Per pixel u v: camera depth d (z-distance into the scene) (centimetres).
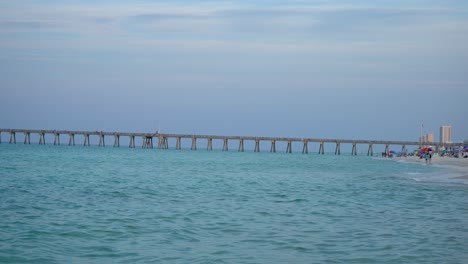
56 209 2697
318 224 2308
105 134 19062
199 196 3544
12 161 8194
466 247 1806
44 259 1591
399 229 2178
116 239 1900
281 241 1898
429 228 2208
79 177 5156
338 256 1664
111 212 2611
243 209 2833
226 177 5719
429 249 1769
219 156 13888
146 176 5578
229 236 1991
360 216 2591
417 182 5056
